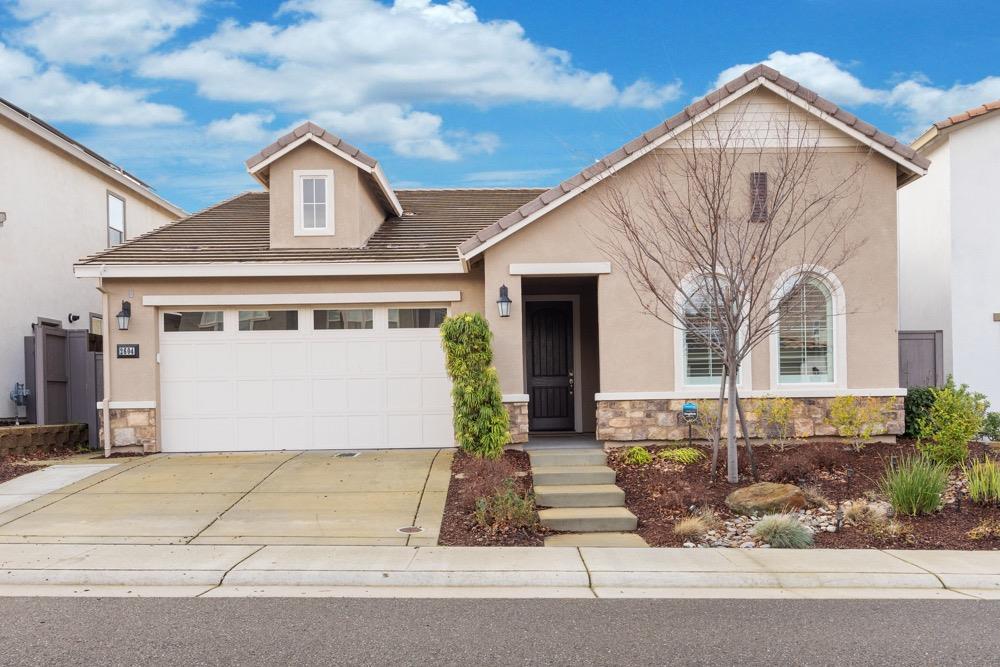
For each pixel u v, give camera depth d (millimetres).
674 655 5168
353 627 5734
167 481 10703
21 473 11258
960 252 14883
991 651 5234
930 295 15688
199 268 12672
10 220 15172
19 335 15375
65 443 14195
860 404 11727
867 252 11852
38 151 16078
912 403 12148
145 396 12820
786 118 11734
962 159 14930
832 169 11797
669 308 10227
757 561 7473
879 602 6402
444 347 11336
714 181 10414
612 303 11883
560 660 5078
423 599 6496
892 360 11867
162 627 5715
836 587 6914
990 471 9367
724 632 5629
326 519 8977
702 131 11711
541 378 14789
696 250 10164
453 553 7727
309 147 13539
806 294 11891
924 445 11430
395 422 13008
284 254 13109
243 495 10000
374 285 12977
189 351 13008
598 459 11195
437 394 13023
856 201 11805
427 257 12844
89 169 17906
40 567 7141
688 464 10852
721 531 8609
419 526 8742
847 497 9562
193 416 12953
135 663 5000
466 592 6738
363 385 13016
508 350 11992
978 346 14789
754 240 11047
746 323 11609
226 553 7676
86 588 6824
